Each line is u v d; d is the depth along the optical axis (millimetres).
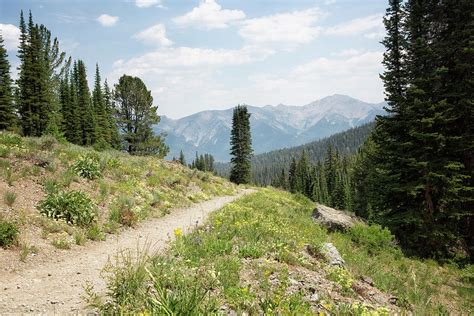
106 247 9836
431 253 17516
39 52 51875
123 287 4824
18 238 8703
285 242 10578
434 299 9805
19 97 49938
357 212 58250
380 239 15789
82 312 5195
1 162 13539
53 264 7832
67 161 17094
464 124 18516
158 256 6812
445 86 18781
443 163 17641
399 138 19844
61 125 53219
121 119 41031
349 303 6633
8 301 5539
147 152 41969
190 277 5566
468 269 14227
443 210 18438
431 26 19797
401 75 19781
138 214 14172
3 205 10328
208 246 8945
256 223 13094
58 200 11391
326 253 10797
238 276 6750
